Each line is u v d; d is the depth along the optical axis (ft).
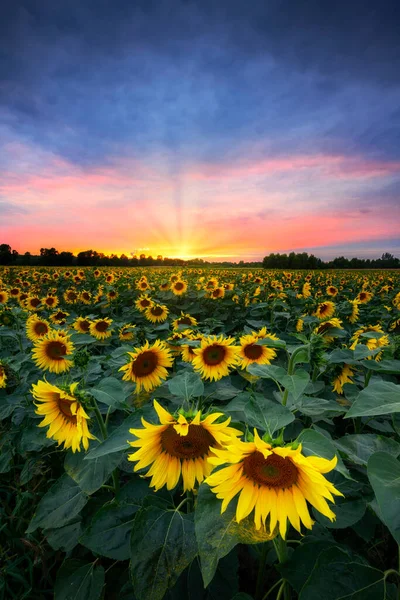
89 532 7.23
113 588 8.00
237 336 17.88
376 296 52.37
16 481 11.58
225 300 36.37
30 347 21.20
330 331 15.40
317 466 4.35
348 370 12.46
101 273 71.92
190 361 15.49
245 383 14.96
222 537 4.77
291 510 4.89
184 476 6.39
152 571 5.73
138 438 6.69
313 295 51.65
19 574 9.04
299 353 10.22
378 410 5.04
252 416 5.91
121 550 6.98
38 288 56.24
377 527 8.68
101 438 9.29
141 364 11.29
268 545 7.06
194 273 75.31
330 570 5.39
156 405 5.90
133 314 33.14
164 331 24.57
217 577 7.05
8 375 15.61
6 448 13.01
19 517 10.23
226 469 5.03
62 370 15.43
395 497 3.99
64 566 8.08
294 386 7.23
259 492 5.00
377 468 4.28
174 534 6.09
